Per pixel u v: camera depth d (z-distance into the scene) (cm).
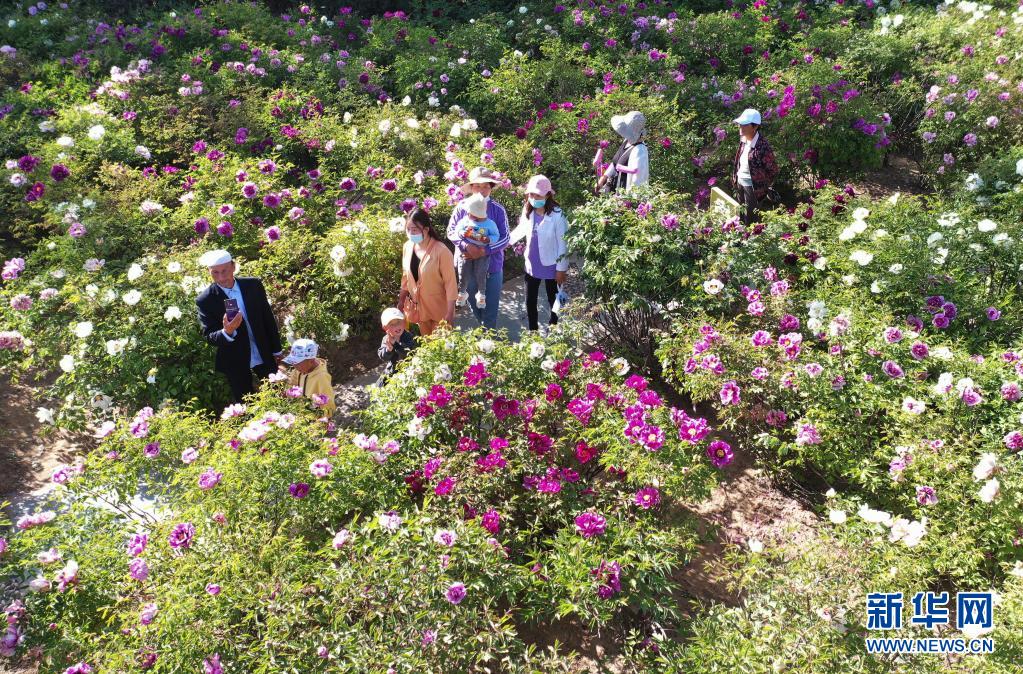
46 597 381
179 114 891
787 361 503
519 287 737
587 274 593
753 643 335
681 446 423
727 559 410
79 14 1248
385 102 1023
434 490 394
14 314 580
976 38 1112
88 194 721
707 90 1022
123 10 1304
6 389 618
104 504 457
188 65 1017
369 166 781
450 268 543
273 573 359
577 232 603
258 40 1182
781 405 501
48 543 417
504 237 589
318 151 876
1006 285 619
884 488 456
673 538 387
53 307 594
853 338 512
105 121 865
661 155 873
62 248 643
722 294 563
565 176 858
